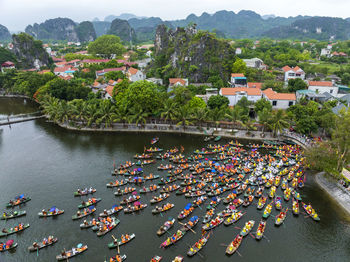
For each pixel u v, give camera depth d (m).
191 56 175.00
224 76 167.75
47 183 76.06
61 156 92.75
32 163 88.19
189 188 69.81
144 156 88.94
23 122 131.38
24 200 67.75
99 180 77.00
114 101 126.56
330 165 72.19
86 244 54.03
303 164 81.06
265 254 51.72
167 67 189.50
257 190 68.94
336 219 60.91
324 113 98.19
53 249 53.19
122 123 118.38
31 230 58.19
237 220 59.97
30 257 51.62
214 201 64.19
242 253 51.69
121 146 99.19
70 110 116.19
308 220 60.56
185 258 50.53
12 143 105.12
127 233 56.59
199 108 104.00
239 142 98.75
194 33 193.88
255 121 105.31
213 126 111.06
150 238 55.22
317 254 52.22
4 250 53.03
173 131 110.38
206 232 56.44
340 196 67.44
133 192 68.81
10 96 194.12
